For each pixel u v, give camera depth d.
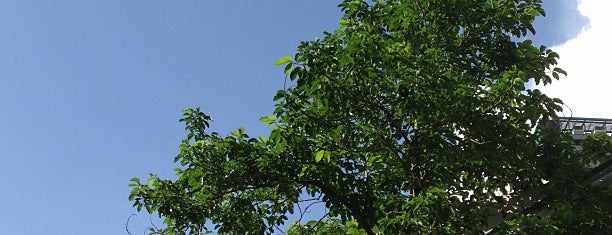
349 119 11.23
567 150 12.14
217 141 11.74
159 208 11.66
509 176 11.80
